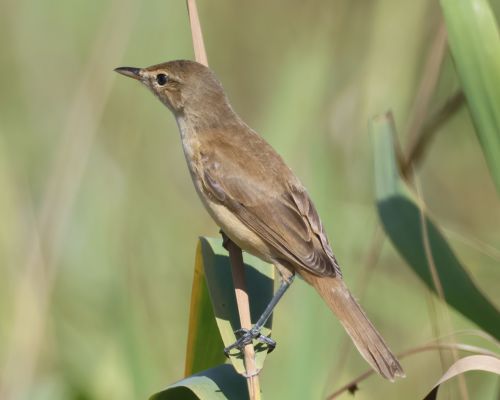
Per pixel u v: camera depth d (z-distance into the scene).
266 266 8.28
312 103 11.91
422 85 9.62
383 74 13.23
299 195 8.48
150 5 14.28
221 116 9.05
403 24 13.27
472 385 11.32
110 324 10.97
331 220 11.20
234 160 8.59
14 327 10.56
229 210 8.43
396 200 8.45
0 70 14.44
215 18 15.34
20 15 14.61
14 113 14.28
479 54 7.32
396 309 12.50
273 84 15.20
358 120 13.14
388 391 12.07
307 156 11.65
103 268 12.38
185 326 12.42
